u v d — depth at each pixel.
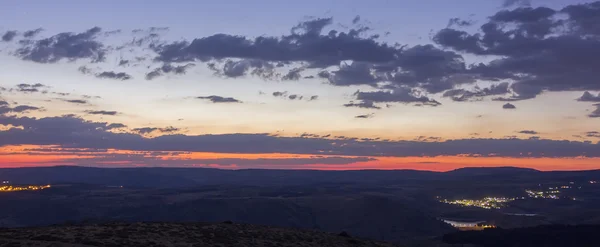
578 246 114.94
